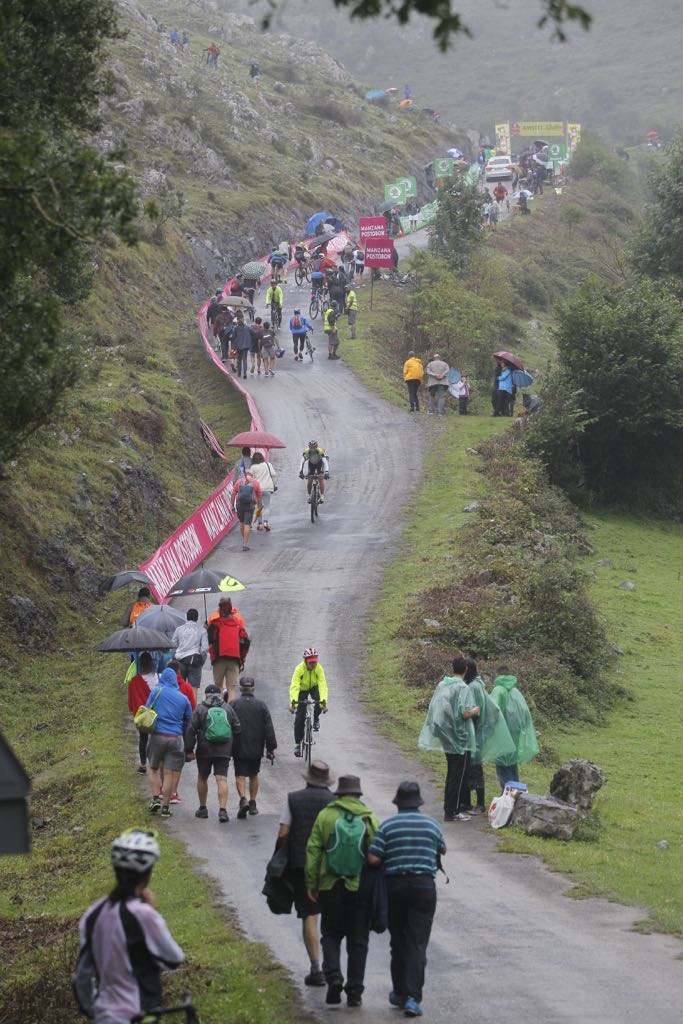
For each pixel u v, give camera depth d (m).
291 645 54.69
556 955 23.25
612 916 25.94
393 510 77.88
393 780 38.31
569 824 32.94
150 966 14.02
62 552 62.28
